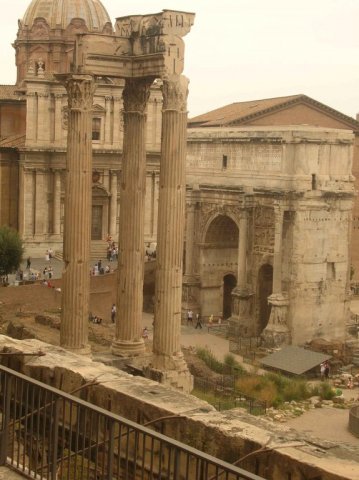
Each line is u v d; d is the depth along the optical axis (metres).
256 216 83.81
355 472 15.30
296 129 79.50
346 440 50.59
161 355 33.19
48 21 106.94
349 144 82.50
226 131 85.62
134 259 34.72
